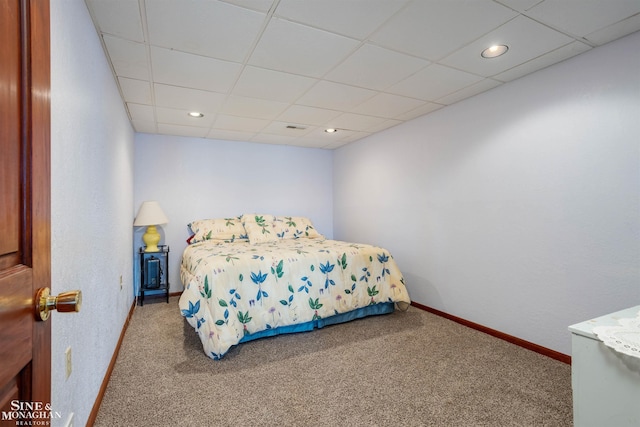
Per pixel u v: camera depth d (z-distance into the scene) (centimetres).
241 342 251
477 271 277
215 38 182
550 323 224
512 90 246
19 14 60
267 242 383
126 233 294
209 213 422
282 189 469
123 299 265
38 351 65
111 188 211
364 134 409
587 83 203
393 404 171
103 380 178
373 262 310
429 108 308
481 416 161
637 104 182
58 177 105
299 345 247
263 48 194
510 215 249
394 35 182
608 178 194
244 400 174
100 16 158
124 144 281
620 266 189
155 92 258
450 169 301
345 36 182
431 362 218
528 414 163
